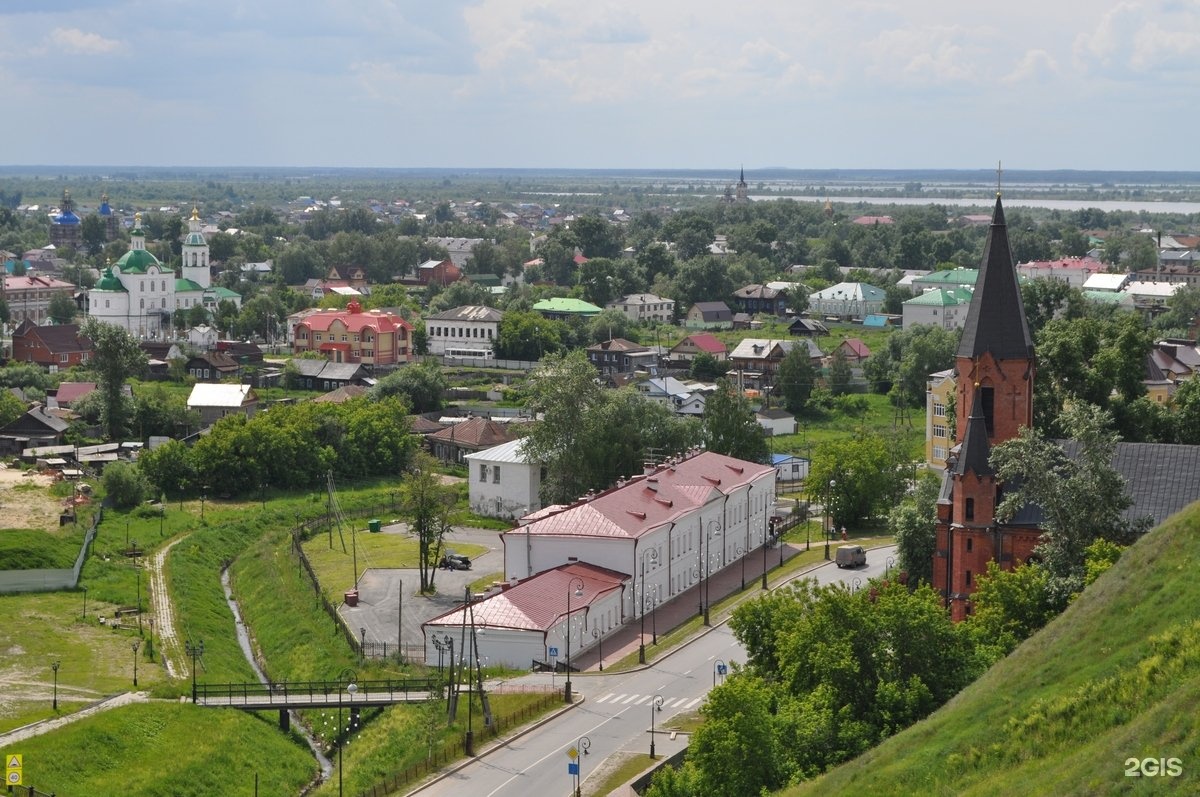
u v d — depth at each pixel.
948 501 138.62
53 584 175.50
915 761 97.50
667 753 120.25
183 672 146.38
